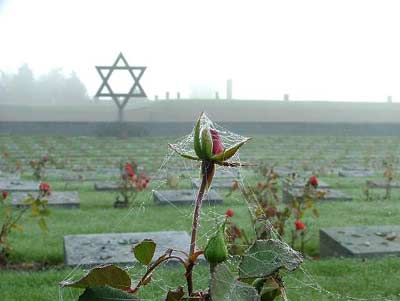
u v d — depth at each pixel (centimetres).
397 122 3331
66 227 738
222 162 98
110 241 577
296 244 666
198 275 412
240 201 911
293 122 3198
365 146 2544
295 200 682
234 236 521
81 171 1530
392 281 477
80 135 2920
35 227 735
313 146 2503
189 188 1006
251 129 3148
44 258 598
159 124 2881
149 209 869
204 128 98
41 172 1434
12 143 2483
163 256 105
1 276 488
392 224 784
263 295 103
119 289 97
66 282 102
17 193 997
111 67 2717
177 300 100
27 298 420
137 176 1075
